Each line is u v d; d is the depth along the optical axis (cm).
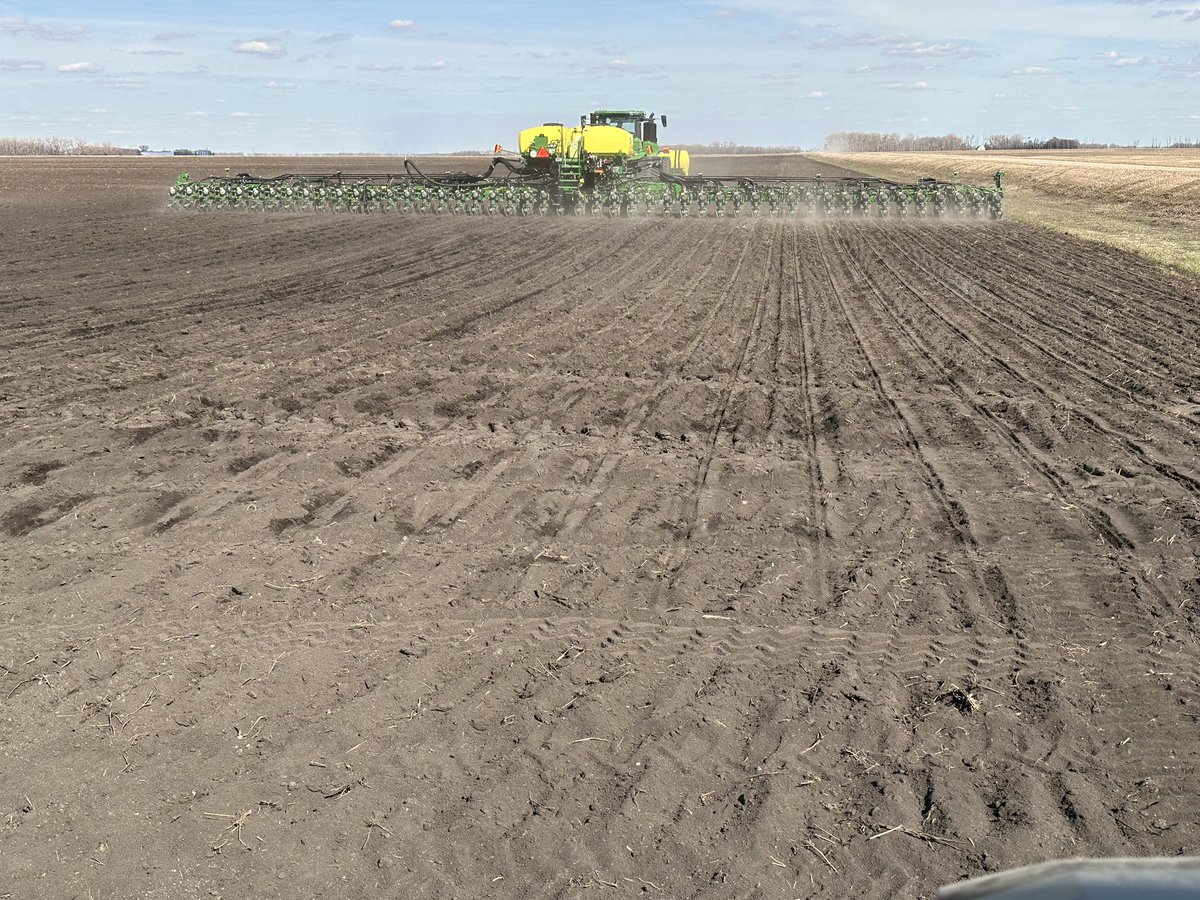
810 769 462
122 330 1430
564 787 447
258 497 794
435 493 814
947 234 2994
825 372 1251
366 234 2866
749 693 527
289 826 419
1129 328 1549
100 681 529
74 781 446
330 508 782
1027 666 555
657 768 461
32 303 1641
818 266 2248
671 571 679
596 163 3447
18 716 496
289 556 689
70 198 4322
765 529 750
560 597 636
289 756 467
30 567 664
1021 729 494
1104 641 582
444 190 3538
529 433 982
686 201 3431
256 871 392
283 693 520
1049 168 6275
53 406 1031
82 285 1845
